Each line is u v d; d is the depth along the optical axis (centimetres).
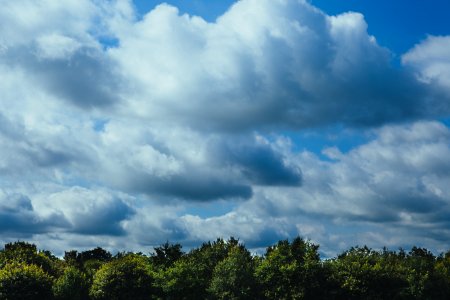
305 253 5353
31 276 5209
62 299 5353
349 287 5003
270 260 5281
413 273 5253
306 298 5028
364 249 5619
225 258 5553
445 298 5184
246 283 5116
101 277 5478
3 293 5028
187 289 5344
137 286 5366
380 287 5066
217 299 5128
